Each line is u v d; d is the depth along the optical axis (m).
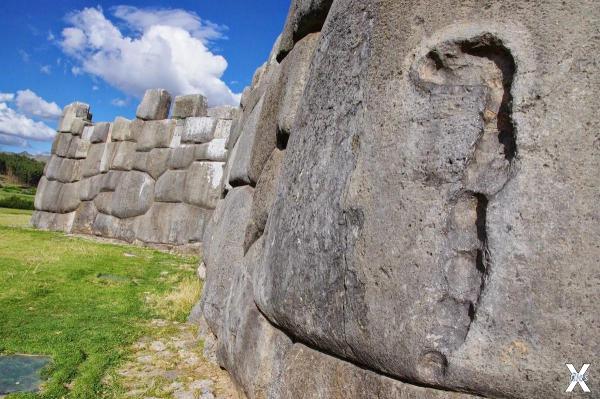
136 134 13.05
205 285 5.23
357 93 2.36
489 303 1.81
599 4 1.85
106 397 3.27
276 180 3.41
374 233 2.07
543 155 1.82
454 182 1.97
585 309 1.71
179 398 3.29
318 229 2.36
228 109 11.80
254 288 3.03
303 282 2.41
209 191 11.35
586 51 1.83
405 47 2.20
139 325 5.01
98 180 13.66
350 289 2.13
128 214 12.55
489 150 1.97
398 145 2.09
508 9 1.97
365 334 2.06
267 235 2.94
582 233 1.74
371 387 2.09
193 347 4.38
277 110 3.76
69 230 13.94
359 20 2.51
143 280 7.46
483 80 2.04
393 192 2.06
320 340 2.33
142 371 3.78
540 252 1.77
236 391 3.33
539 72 1.87
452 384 1.88
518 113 1.87
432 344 1.89
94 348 4.18
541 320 1.74
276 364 2.71
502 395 1.81
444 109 2.04
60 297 5.91
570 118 1.81
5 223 15.08
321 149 2.52
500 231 1.83
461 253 1.93
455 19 2.08
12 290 6.00
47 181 14.86
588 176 1.76
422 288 1.94
